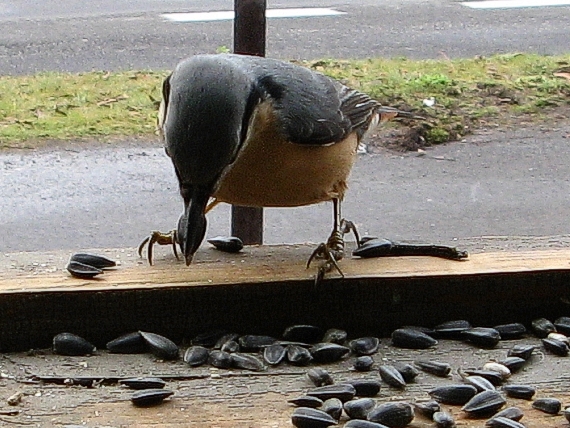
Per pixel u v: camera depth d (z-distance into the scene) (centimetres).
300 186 58
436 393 49
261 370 51
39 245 64
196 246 50
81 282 52
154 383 49
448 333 53
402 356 52
